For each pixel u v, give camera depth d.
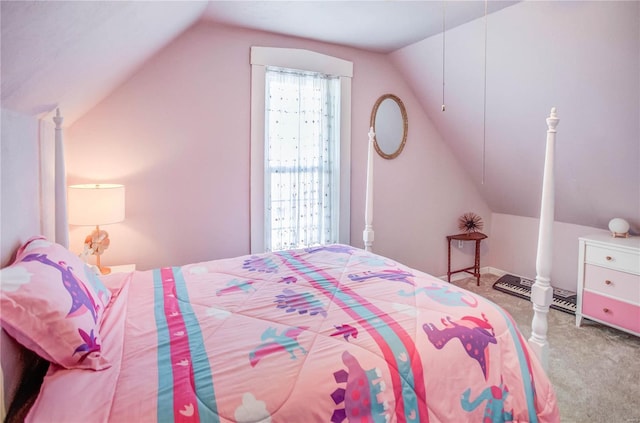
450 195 4.12
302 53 3.14
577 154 3.00
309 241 3.34
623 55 2.27
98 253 2.38
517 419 1.36
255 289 1.74
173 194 2.83
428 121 3.90
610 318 2.83
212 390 1.01
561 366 2.41
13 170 1.40
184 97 2.81
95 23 1.32
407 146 3.80
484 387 1.33
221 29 2.88
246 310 1.50
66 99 1.88
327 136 3.33
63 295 1.17
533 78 2.80
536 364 1.50
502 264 4.32
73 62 1.49
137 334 1.29
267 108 3.09
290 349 1.20
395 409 1.17
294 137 3.21
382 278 1.89
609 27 2.22
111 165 2.62
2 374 1.00
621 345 2.69
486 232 4.39
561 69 2.61
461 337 1.37
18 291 1.07
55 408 0.91
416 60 3.42
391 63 3.63
